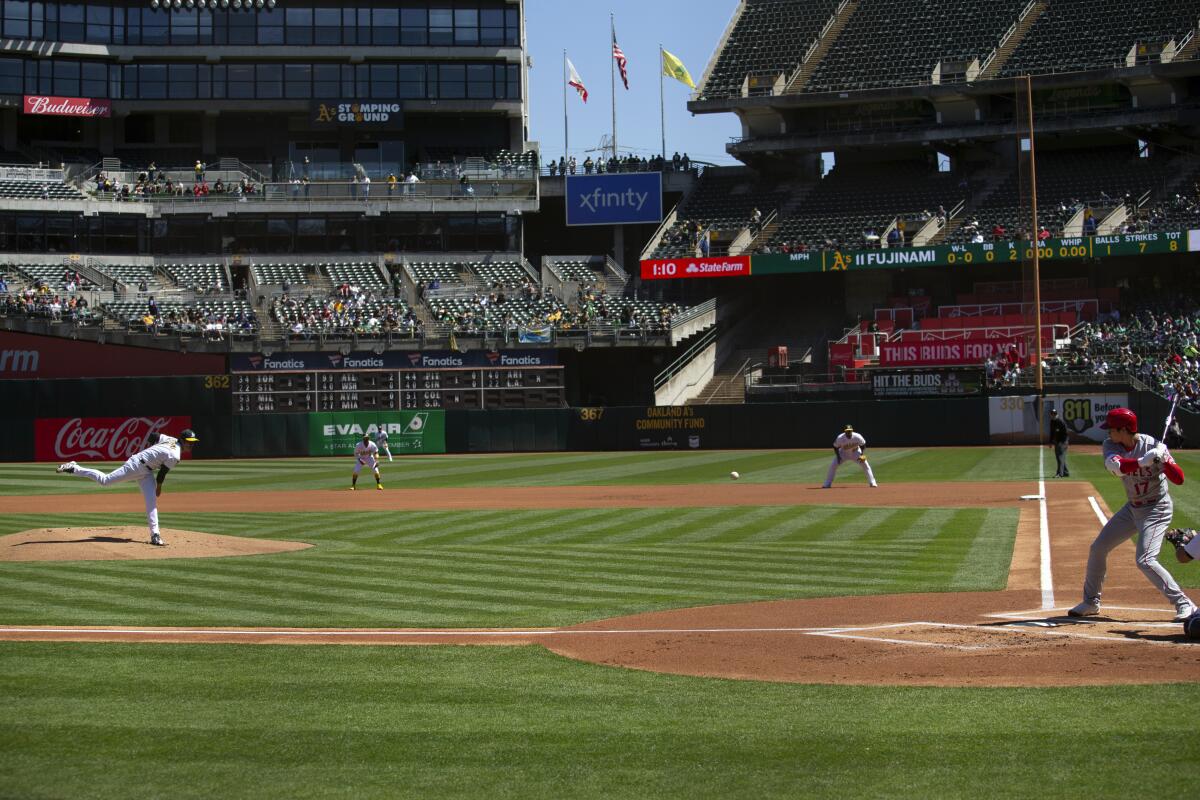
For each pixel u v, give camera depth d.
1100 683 9.88
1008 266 69.19
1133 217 63.41
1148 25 68.56
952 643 11.73
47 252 70.62
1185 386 53.12
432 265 73.75
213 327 63.31
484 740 8.67
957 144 71.88
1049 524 23.27
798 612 14.04
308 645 12.37
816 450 55.12
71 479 45.34
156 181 74.31
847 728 8.79
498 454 57.91
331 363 62.69
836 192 73.19
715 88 74.31
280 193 73.75
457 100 78.25
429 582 17.06
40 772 7.98
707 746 8.43
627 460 51.16
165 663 11.43
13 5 73.44
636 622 13.62
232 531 25.48
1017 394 54.78
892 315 66.12
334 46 77.12
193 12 76.31
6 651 12.05
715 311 69.00
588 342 63.16
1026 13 72.38
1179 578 15.88
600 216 73.88
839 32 75.62
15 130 76.19
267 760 8.24
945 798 7.29
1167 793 7.25
